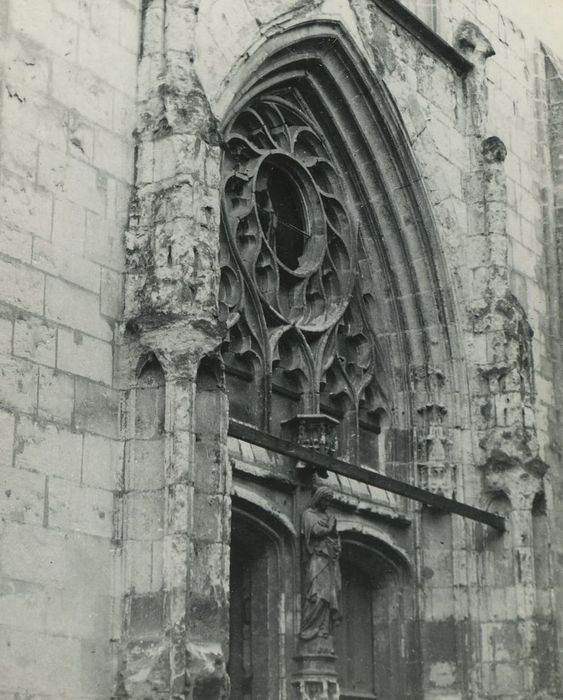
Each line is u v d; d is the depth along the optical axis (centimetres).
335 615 1877
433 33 2308
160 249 1590
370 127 2200
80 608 1465
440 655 2097
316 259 2116
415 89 2267
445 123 2327
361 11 2167
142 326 1566
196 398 1565
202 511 1534
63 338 1515
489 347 2241
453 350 2231
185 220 1595
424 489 2133
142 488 1533
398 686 2078
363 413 2169
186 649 1450
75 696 1435
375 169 2216
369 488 2103
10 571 1396
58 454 1479
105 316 1576
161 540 1491
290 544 1889
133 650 1470
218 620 1501
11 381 1441
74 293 1542
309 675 1825
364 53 2156
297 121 2153
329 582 1875
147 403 1560
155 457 1536
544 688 2094
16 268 1476
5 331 1447
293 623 1862
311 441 1941
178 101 1655
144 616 1483
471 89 2392
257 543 1883
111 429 1551
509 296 2272
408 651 2091
